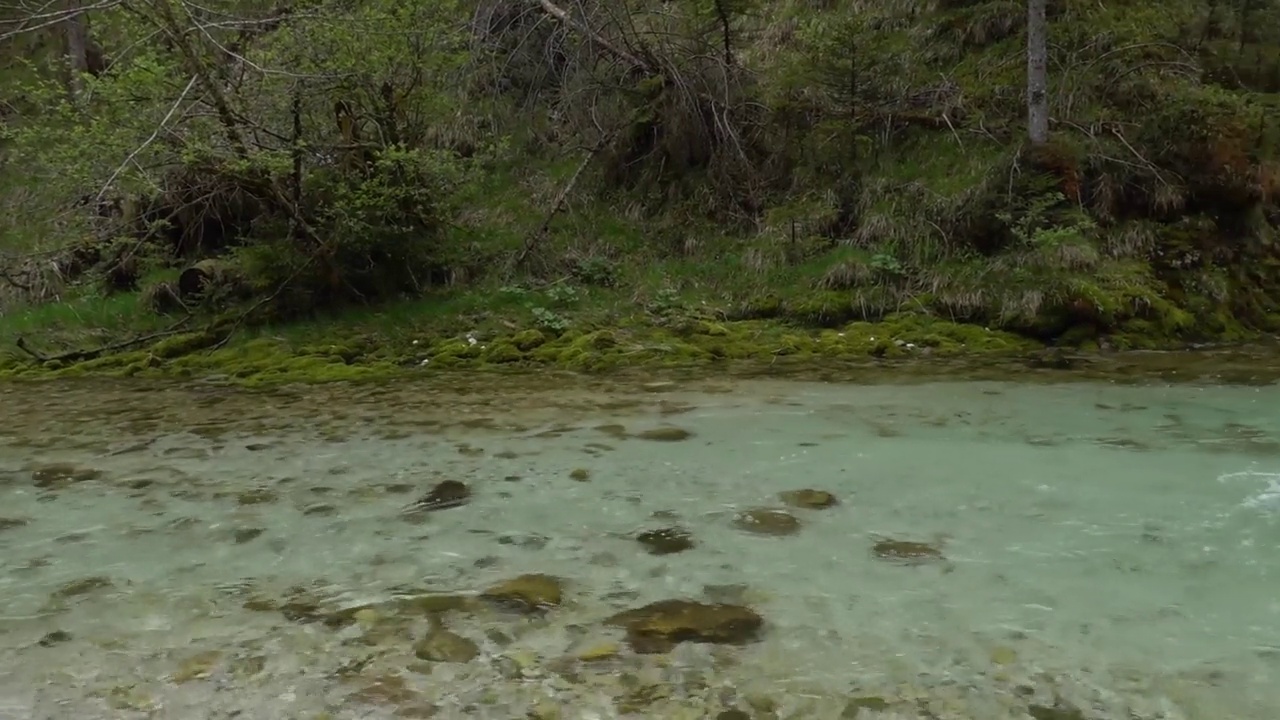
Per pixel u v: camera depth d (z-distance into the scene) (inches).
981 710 106.1
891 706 107.0
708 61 534.0
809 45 541.3
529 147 568.4
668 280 469.7
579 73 555.8
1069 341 389.4
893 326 406.6
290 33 372.8
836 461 212.4
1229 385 296.7
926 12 577.0
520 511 181.0
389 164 405.7
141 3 353.7
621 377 339.3
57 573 152.0
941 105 512.1
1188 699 108.0
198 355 396.8
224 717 107.0
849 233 480.7
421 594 140.8
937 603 135.0
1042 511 174.2
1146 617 129.4
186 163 370.9
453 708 107.7
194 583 146.9
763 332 414.3
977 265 429.7
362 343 400.8
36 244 530.9
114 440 249.9
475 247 482.3
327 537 167.8
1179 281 424.5
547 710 107.0
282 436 250.4
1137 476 195.0
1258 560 148.6
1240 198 443.5
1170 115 453.1
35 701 111.0
